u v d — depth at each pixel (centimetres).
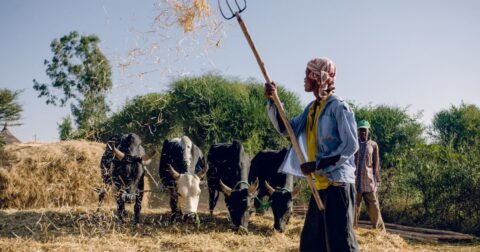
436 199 1236
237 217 834
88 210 926
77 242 702
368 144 943
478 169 1205
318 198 421
